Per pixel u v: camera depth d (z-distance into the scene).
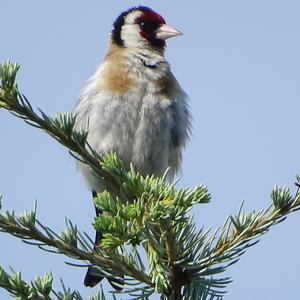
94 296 5.62
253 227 5.84
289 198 5.79
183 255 5.86
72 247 5.75
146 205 5.09
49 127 6.13
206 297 5.77
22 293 5.40
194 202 4.77
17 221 5.73
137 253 5.79
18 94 5.98
